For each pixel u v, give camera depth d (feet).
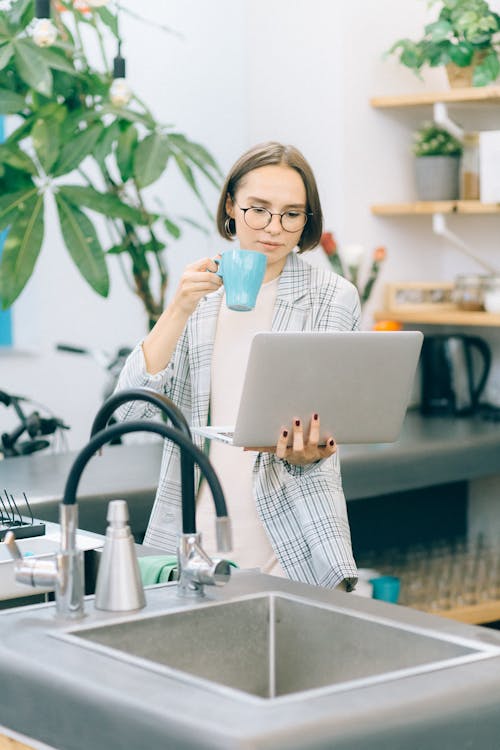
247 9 15.17
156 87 17.12
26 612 5.08
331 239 13.71
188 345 7.61
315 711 3.84
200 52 16.53
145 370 7.06
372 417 6.48
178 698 3.96
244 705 3.90
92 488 9.78
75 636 4.73
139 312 17.80
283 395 6.14
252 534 7.48
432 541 13.96
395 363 6.33
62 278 17.54
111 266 17.65
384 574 12.14
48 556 6.09
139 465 11.10
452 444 12.12
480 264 14.78
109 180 13.20
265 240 7.31
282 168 7.27
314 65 14.42
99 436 4.88
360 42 14.25
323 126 14.38
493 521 14.37
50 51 12.07
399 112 14.76
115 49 17.33
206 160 12.84
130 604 5.08
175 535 7.49
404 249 14.96
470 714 4.09
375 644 4.98
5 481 10.12
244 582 5.67
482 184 13.48
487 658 4.46
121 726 3.96
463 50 13.43
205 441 7.53
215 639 5.21
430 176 14.08
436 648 4.75
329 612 5.16
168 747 3.79
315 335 6.02
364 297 14.12
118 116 12.42
